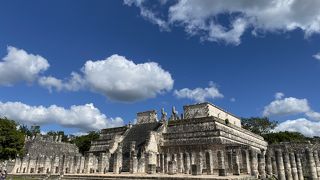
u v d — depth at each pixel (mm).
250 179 34094
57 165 59125
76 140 116562
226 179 27609
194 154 48438
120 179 34500
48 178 45250
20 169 66500
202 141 52875
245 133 64750
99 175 38812
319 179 43844
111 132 71125
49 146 86000
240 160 43375
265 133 100188
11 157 73062
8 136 72250
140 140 59531
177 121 59281
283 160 43031
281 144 66938
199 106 65375
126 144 60719
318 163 44906
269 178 39938
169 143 56938
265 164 43156
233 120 73625
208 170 44812
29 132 129500
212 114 65125
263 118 103188
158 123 62594
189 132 55594
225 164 44875
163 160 48844
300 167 44750
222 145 48625
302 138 89625
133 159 48250
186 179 29047
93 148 71688
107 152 58219
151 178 31875
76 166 55344
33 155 74688
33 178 47719
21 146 75062
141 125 66250
